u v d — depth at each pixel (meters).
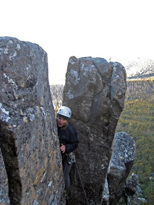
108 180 7.02
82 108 3.81
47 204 2.37
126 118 60.19
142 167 24.69
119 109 3.78
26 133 1.74
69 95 3.82
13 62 1.65
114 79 3.64
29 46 1.96
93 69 3.61
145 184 17.27
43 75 2.29
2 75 1.53
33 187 1.97
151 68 121.25
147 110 65.06
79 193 4.39
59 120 3.08
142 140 39.12
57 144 2.71
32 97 1.93
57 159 2.70
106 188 5.87
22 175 1.71
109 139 3.98
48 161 2.34
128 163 8.19
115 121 3.85
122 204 7.92
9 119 1.52
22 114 1.71
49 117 2.39
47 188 2.35
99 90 3.67
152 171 22.66
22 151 1.68
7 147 1.59
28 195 1.87
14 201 1.78
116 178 6.96
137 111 65.75
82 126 3.95
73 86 3.78
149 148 33.66
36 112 1.96
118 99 3.68
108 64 3.67
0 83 1.50
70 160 3.41
